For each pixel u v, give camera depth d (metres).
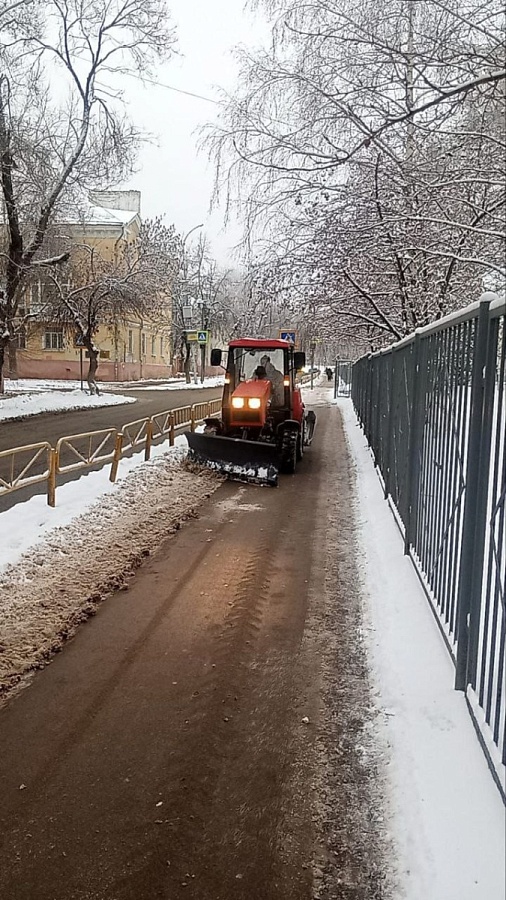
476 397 3.49
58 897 2.47
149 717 3.70
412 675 4.04
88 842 2.74
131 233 42.94
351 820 2.86
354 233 10.02
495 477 3.13
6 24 17.94
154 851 2.69
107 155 20.11
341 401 35.94
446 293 11.81
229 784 3.11
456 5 6.42
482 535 3.44
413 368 6.27
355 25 6.97
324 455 14.80
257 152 8.52
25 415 21.83
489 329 3.35
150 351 55.72
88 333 29.94
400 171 8.70
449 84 6.45
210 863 2.63
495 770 2.89
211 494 10.11
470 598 3.58
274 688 4.05
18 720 3.66
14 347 37.84
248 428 11.88
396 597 5.38
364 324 15.88
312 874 2.57
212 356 12.52
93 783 3.12
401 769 3.14
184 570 6.35
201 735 3.53
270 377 12.81
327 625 5.04
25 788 3.08
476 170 7.73
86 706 3.82
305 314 13.84
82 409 25.72
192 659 4.45
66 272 26.95
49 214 20.58
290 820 2.87
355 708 3.79
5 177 18.97
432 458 5.09
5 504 8.85
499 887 2.37
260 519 8.49
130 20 19.05
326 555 6.89
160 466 11.83
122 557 6.61
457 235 10.07
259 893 2.48
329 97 7.48
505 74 5.35
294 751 3.37
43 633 4.77
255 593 5.71
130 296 28.98
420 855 2.60
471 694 3.56
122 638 4.77
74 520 7.81
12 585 5.62
